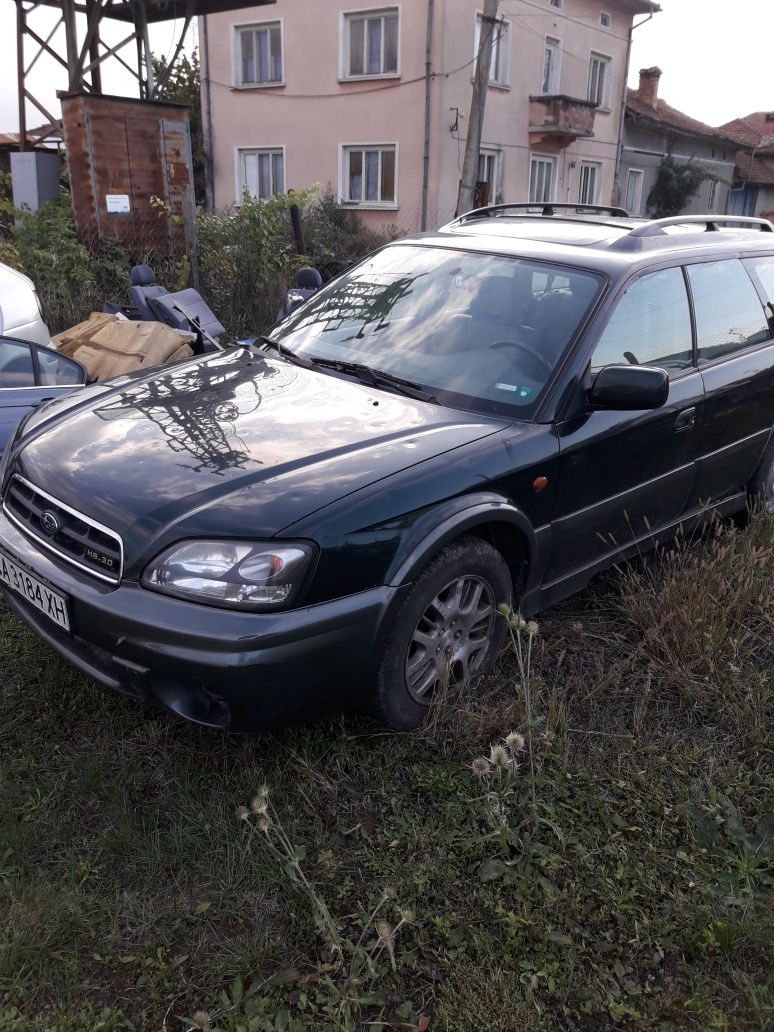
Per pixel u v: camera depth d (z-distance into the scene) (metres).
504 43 19.58
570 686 3.28
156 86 14.80
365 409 3.06
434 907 2.28
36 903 2.17
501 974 2.09
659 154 28.72
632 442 3.46
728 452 4.21
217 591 2.34
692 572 3.77
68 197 10.20
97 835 2.42
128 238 10.05
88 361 5.98
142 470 2.64
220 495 2.49
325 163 20.08
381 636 2.57
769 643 3.66
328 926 2.05
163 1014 1.95
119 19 13.54
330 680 2.50
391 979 2.07
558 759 2.81
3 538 2.79
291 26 19.44
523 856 2.41
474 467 2.81
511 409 3.14
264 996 2.01
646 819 2.63
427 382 3.29
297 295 5.45
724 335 4.13
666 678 3.36
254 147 21.09
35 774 2.62
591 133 22.33
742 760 2.98
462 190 12.38
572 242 3.78
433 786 2.67
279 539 2.37
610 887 2.36
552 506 3.18
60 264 8.74
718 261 4.17
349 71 19.12
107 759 2.70
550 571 3.35
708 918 2.27
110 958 2.06
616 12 23.78
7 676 3.06
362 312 3.75
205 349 7.11
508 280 3.57
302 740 2.81
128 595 2.40
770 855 2.51
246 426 2.90
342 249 16.73
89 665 2.54
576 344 3.26
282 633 2.33
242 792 2.58
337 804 2.60
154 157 10.15
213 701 2.41
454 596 2.87
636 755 2.94
